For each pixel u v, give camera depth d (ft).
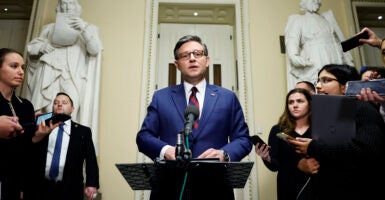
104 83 13.67
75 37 12.69
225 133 5.32
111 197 12.09
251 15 15.14
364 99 4.50
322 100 4.82
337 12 15.57
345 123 4.59
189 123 3.87
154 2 15.19
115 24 14.71
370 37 5.76
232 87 15.38
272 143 7.52
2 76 6.01
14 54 6.20
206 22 16.44
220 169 3.83
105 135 12.90
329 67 6.73
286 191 6.59
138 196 12.10
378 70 6.30
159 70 15.47
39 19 14.73
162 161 3.67
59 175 8.12
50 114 6.37
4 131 5.01
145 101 13.46
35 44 12.81
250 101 13.51
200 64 5.55
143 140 5.05
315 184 5.47
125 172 4.08
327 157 4.63
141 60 14.20
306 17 13.85
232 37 16.26
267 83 13.92
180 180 4.07
